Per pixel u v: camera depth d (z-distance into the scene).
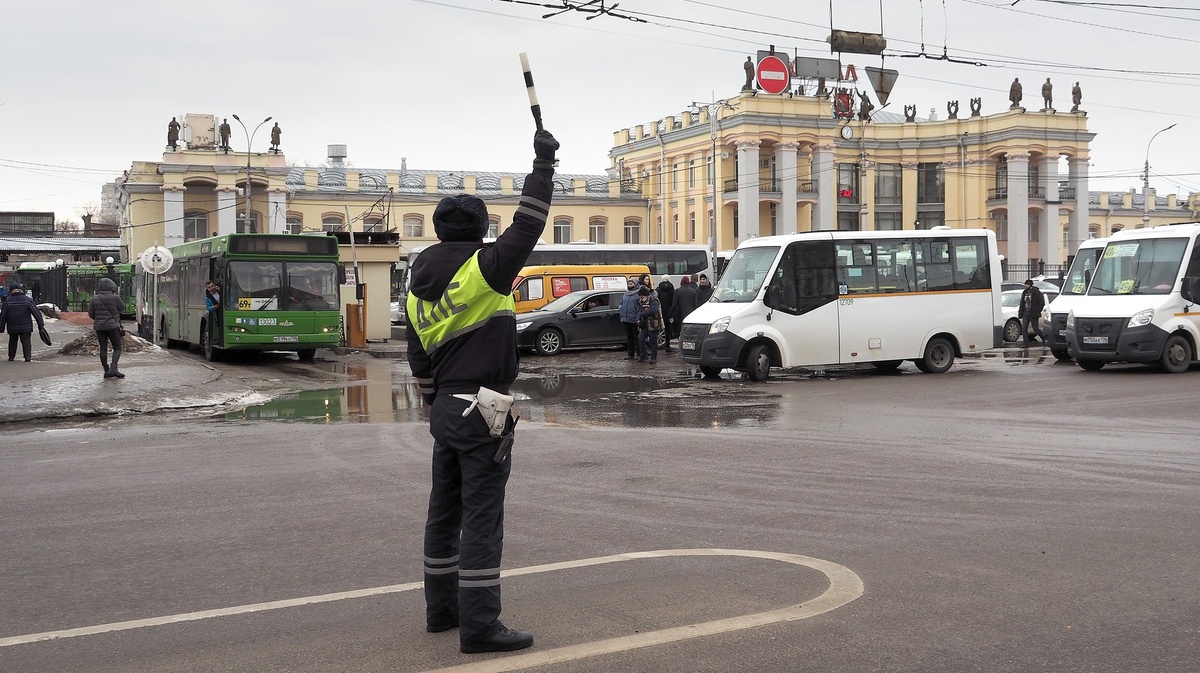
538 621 4.91
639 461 9.77
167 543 6.71
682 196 68.81
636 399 15.85
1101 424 12.16
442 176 71.19
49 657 4.55
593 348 28.25
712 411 14.09
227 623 4.99
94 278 56.97
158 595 5.52
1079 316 19.42
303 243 24.89
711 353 18.58
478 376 4.48
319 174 68.50
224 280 24.31
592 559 6.09
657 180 72.12
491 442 4.44
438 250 4.60
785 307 18.67
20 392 16.75
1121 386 16.55
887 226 71.06
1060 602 5.16
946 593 5.32
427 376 4.69
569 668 4.28
